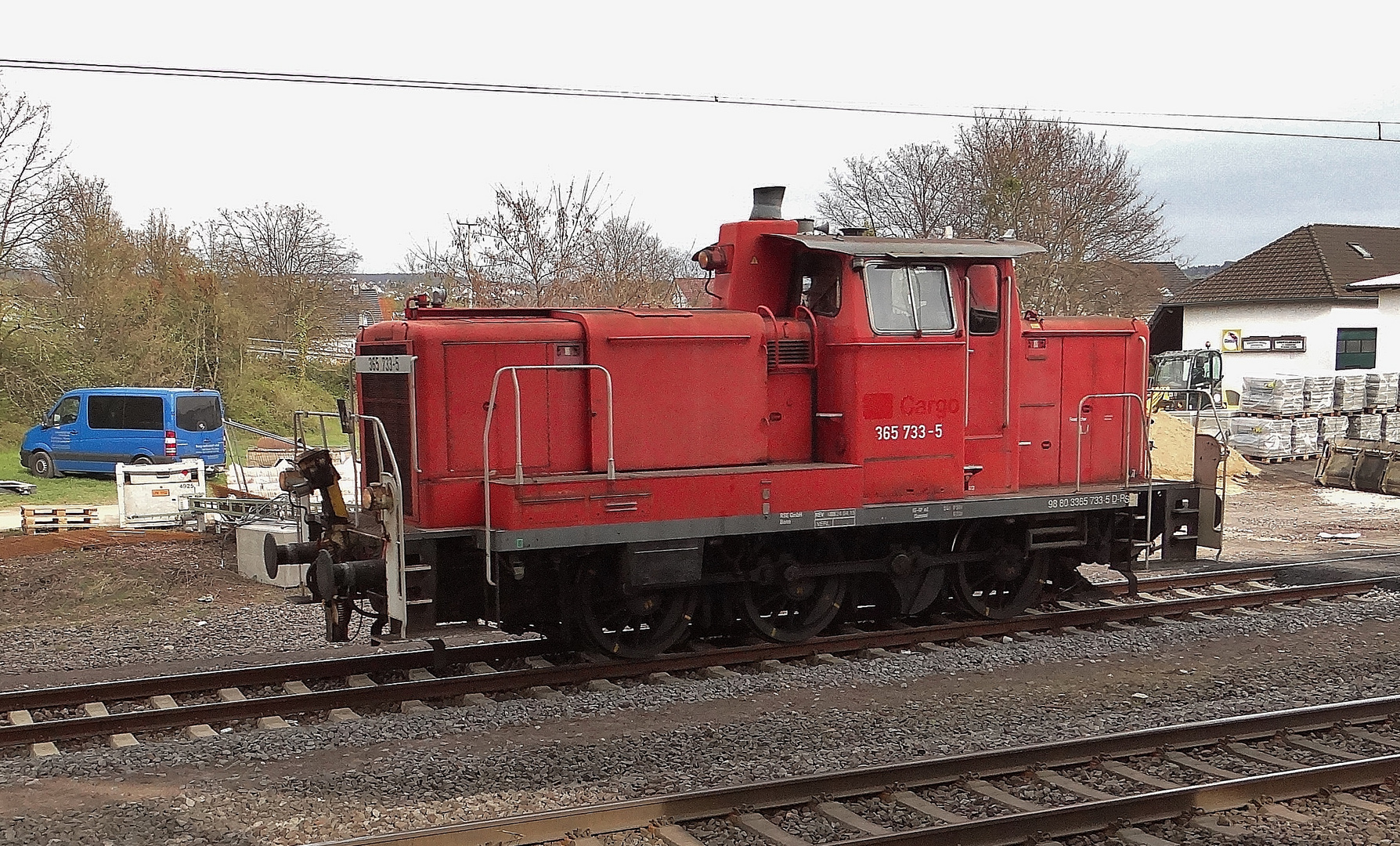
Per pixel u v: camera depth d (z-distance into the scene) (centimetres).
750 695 823
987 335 994
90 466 2406
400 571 780
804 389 953
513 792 607
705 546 912
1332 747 698
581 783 626
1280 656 942
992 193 3512
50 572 1321
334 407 3700
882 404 927
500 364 844
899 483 939
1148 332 1097
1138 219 3603
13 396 2980
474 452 838
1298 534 1730
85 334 3125
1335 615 1084
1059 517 1052
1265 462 2556
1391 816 588
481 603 879
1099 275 3612
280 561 848
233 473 1986
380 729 720
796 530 905
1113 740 668
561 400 863
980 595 1056
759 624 946
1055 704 798
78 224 3164
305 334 3900
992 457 1002
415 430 820
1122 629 1033
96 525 1714
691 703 802
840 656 949
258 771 651
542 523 801
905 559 977
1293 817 583
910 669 890
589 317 866
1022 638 1003
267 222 4834
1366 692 816
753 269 966
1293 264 3719
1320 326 3516
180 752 673
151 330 3173
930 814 580
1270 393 2605
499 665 890
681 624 917
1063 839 559
